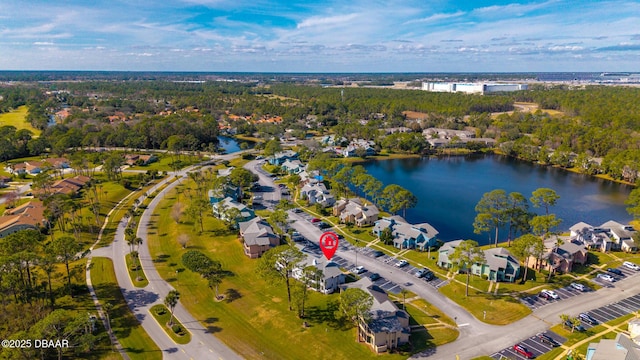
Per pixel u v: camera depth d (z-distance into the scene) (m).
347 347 70.94
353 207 135.00
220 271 93.38
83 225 124.94
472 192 170.12
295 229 125.38
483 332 75.06
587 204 154.12
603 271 98.31
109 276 94.50
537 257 94.25
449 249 100.56
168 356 68.44
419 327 76.62
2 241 84.38
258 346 71.06
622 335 65.25
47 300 82.19
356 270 98.31
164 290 89.00
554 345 70.69
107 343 71.19
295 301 82.38
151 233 121.00
